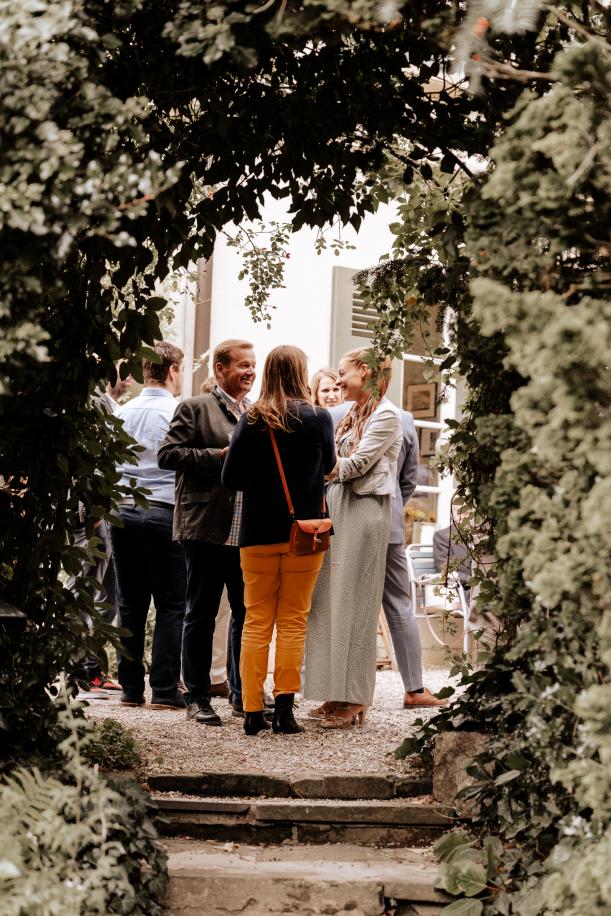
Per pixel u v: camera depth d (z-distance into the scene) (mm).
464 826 3709
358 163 3908
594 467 2625
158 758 4137
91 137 2746
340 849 3631
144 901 2990
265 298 5172
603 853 2559
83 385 3748
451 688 4047
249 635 4863
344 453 5430
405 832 3709
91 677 6316
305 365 4973
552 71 2822
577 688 2775
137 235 3652
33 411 3584
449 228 3395
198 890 3195
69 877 2719
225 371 5387
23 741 3430
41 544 3674
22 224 2527
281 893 3205
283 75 3682
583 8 3057
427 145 3621
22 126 2533
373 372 4660
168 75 3498
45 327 3508
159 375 5922
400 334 4555
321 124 3738
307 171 3971
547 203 2678
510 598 2973
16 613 3213
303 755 4398
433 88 4449
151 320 3779
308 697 5098
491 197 2834
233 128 3768
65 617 3727
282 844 3688
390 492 5254
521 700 3266
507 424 2822
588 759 2754
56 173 2607
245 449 4848
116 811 2969
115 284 3717
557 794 3174
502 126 3283
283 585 4887
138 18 3182
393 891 3236
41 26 2518
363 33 3480
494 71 2809
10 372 2838
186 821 3688
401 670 5758
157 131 3703
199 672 5176
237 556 5305
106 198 2635
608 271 2855
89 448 3836
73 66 2592
